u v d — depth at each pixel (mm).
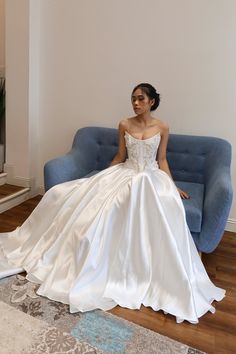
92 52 2768
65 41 2838
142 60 2629
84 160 2664
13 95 3016
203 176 2502
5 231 2426
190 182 2533
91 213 1814
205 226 1884
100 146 2768
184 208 1864
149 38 2562
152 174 2057
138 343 1412
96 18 2678
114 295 1672
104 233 1751
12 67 2943
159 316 1597
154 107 2240
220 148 2396
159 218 1704
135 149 2158
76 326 1486
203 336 1490
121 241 1741
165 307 1610
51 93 3027
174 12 2447
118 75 2732
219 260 2221
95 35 2719
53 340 1396
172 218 1784
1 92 3307
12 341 1374
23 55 2873
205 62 2457
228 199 1785
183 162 2535
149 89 2137
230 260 2230
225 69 2420
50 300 1642
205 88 2506
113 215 1784
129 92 2732
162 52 2553
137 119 2246
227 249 2387
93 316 1557
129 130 2223
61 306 1604
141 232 1722
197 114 2578
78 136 2773
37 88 3061
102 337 1434
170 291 1672
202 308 1651
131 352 1361
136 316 1585
